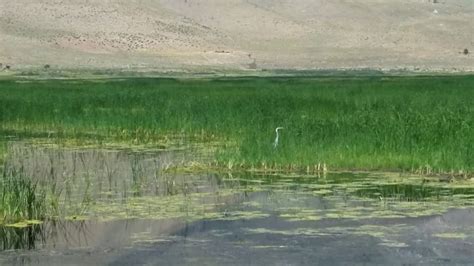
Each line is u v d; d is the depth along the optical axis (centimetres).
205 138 3266
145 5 16112
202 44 14462
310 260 1570
